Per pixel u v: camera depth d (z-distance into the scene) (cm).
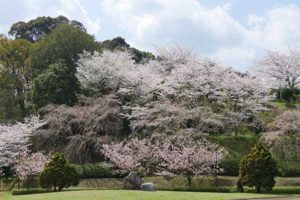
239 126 3169
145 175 2619
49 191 2178
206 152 2489
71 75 3359
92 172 2605
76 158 2730
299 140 2606
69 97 3297
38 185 2559
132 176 2119
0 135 2739
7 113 3512
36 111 3356
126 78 3241
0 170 2716
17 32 4938
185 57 3684
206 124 2916
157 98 3164
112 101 3039
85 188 2389
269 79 3888
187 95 3006
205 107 2966
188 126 2941
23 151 2756
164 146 2608
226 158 2641
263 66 3903
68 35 3669
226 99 3123
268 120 2986
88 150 2769
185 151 2472
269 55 3881
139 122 2886
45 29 4941
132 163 2545
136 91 3169
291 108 3281
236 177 2530
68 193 1705
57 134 2819
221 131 3131
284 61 3850
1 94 3606
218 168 2522
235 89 3064
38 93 3288
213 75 3141
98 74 3341
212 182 2486
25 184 2573
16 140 2725
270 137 2645
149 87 3120
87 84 3356
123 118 3059
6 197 1692
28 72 3847
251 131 3222
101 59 3388
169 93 3055
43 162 2556
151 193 1681
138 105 3064
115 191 1772
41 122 2939
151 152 2631
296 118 2723
